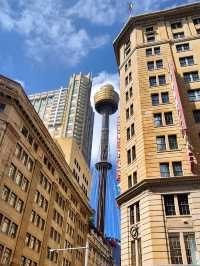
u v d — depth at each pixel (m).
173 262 27.28
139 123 38.75
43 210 56.00
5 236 42.34
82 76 196.25
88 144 177.25
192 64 42.44
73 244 72.19
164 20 50.84
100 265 101.88
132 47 50.03
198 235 27.84
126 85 47.72
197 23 48.56
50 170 61.69
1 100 47.50
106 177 163.62
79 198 80.75
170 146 35.09
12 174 45.94
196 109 37.38
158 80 42.25
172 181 31.47
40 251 52.81
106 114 192.38
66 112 176.75
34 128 54.00
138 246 30.72
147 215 30.31
